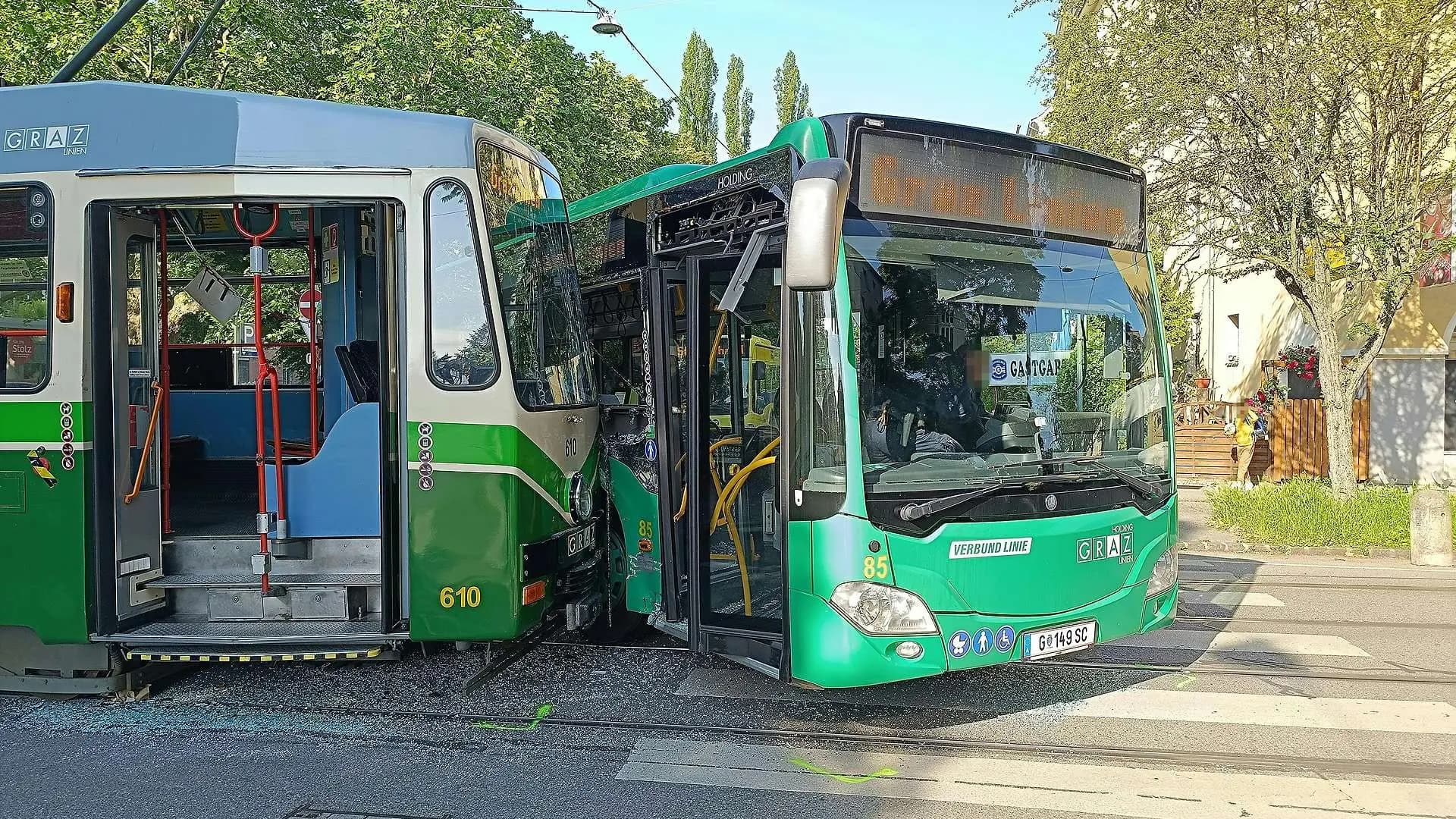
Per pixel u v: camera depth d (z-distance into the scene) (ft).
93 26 41.57
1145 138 40.68
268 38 47.06
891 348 16.17
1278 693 19.74
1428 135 40.45
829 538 15.71
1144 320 19.03
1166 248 44.62
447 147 18.19
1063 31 45.52
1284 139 38.70
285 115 18.02
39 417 18.02
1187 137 41.91
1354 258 41.68
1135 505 17.90
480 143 18.53
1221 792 15.03
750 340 17.87
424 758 16.43
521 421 18.31
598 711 18.70
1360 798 14.79
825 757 16.46
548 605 19.03
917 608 15.64
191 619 19.22
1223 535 40.63
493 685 20.25
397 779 15.57
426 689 19.98
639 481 21.61
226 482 25.29
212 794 15.02
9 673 18.92
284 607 18.99
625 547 22.25
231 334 26.07
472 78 49.14
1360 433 57.62
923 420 16.26
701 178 18.93
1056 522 16.79
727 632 18.01
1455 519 39.47
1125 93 41.42
